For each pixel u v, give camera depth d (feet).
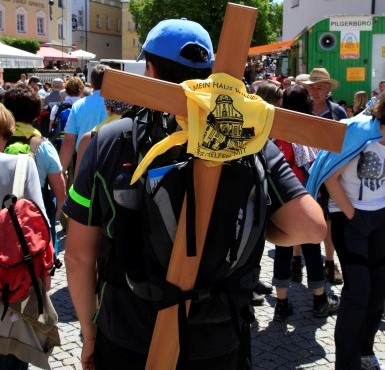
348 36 39.09
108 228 5.22
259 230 5.20
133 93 4.74
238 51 4.81
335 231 10.62
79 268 5.58
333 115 18.31
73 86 25.76
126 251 5.11
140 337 5.26
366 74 39.29
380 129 10.07
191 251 4.89
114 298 5.37
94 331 5.88
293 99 13.99
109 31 209.36
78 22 193.67
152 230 5.02
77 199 5.36
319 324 13.73
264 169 5.30
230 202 5.00
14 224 7.76
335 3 70.85
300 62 42.80
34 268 7.91
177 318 5.07
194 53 5.27
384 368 11.33
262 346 12.62
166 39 5.27
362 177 10.25
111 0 208.54
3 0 132.98
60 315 14.12
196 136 4.68
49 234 8.07
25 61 66.54
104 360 5.55
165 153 5.03
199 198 4.91
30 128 12.92
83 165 5.33
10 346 8.04
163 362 5.13
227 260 5.12
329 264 16.37
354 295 10.16
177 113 4.75
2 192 8.18
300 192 5.44
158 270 5.11
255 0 117.50
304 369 11.70
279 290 13.82
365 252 10.37
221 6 116.26
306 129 4.94
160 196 4.92
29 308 8.08
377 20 38.60
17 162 8.38
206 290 5.11
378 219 10.37
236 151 4.80
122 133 5.18
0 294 7.79
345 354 10.30
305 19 77.61
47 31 147.23
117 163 5.12
